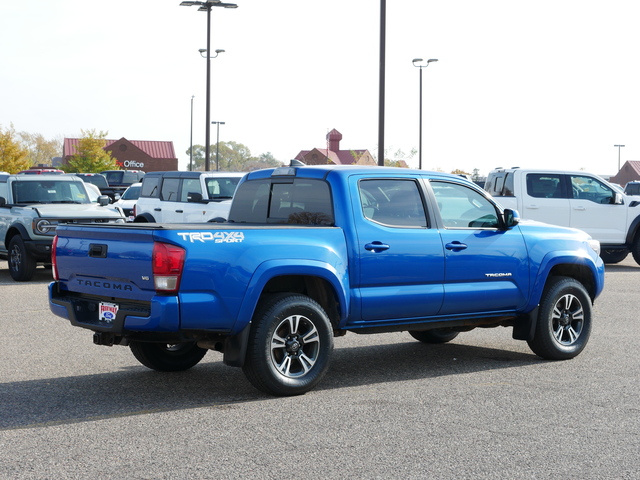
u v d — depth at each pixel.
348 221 7.29
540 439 5.66
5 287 14.88
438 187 7.98
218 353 9.00
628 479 4.87
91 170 81.56
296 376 6.93
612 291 14.88
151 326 6.32
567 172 19.33
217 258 6.48
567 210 19.14
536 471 5.00
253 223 8.09
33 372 7.84
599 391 7.14
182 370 8.00
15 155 72.12
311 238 7.03
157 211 18.75
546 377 7.75
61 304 7.16
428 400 6.80
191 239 6.39
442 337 9.64
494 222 8.35
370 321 7.46
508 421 6.13
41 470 4.97
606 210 19.36
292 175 7.76
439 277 7.77
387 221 7.55
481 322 8.41
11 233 16.20
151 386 7.30
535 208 18.98
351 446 5.48
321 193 7.47
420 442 5.58
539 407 6.57
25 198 16.66
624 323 11.14
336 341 9.84
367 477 4.87
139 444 5.51
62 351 8.89
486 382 7.52
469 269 7.96
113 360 8.46
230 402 6.72
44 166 42.69
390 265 7.46
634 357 8.77
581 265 8.93
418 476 4.89
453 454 5.32
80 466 5.05
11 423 6.04
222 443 5.54
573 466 5.10
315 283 7.24
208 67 36.50
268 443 5.54
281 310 6.79
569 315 8.71
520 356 8.87
